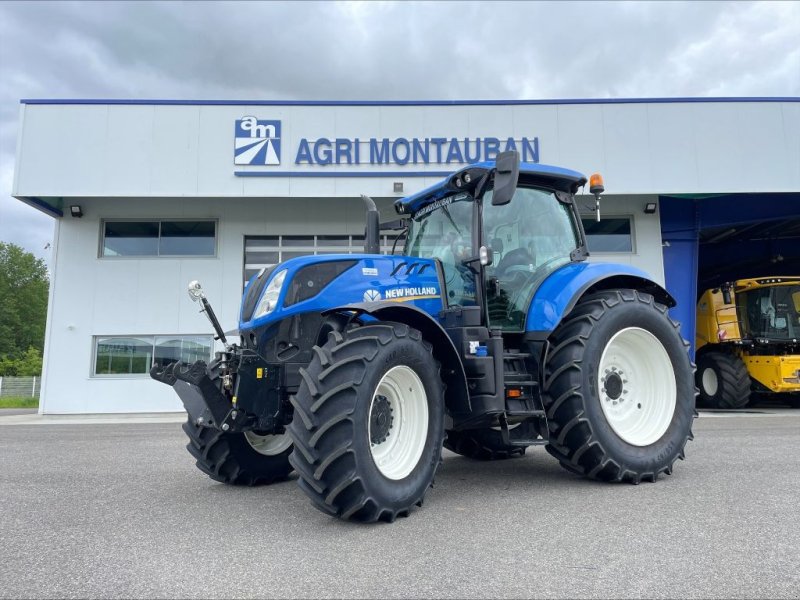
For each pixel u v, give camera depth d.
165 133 12.66
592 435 3.84
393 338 3.24
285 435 4.48
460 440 5.19
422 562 2.44
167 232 13.57
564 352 3.96
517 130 13.00
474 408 3.64
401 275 4.03
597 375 3.95
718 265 17.78
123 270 13.27
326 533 2.90
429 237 4.64
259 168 12.72
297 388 3.58
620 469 3.89
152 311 13.21
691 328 12.99
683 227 14.10
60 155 12.48
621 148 13.02
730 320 11.91
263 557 2.54
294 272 3.66
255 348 3.66
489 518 3.14
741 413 10.75
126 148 12.59
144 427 9.36
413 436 3.36
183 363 3.33
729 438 6.38
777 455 5.10
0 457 5.80
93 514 3.38
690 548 2.58
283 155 12.77
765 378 11.30
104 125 12.59
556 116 13.04
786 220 14.58
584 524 2.99
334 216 13.59
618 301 4.21
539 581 2.21
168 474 4.75
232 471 4.19
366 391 3.02
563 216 4.76
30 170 12.41
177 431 8.49
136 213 13.46
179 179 12.61
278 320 3.60
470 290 4.14
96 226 13.35
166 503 3.66
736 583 2.18
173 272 13.33
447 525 3.01
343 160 12.83
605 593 2.10
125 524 3.14
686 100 13.06
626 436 4.04
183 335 13.22
